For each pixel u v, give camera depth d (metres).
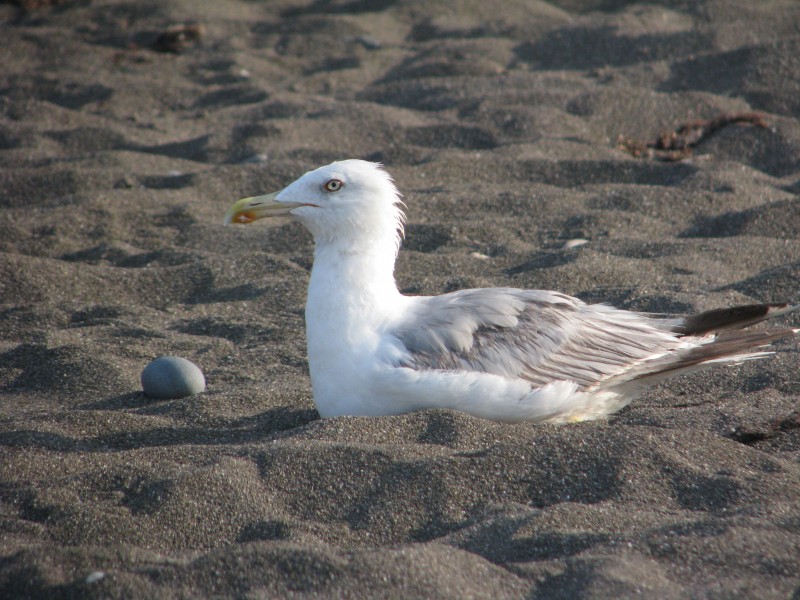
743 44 22.77
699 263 12.64
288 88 22.86
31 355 10.75
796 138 17.59
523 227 14.45
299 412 9.03
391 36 26.67
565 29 24.36
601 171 16.67
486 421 7.89
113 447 8.34
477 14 27.62
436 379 8.00
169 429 8.64
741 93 19.97
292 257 13.77
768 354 8.76
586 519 6.34
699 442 7.30
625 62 22.67
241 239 14.59
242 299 12.51
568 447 7.19
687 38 22.89
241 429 8.70
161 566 5.81
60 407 9.56
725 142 17.80
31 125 20.12
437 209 15.23
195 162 18.20
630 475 6.93
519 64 23.55
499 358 8.27
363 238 8.58
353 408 8.30
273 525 6.57
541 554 6.02
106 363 10.46
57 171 17.03
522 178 16.78
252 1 30.14
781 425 8.07
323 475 7.06
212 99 22.48
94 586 5.57
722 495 6.70
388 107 20.42
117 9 29.19
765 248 13.11
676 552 5.81
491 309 8.51
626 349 8.64
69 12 29.14
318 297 8.47
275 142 18.64
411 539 6.54
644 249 13.25
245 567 5.70
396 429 7.76
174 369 9.73
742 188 15.45
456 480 6.95
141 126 20.50
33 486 7.07
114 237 14.84
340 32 26.64
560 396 8.26
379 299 8.47
